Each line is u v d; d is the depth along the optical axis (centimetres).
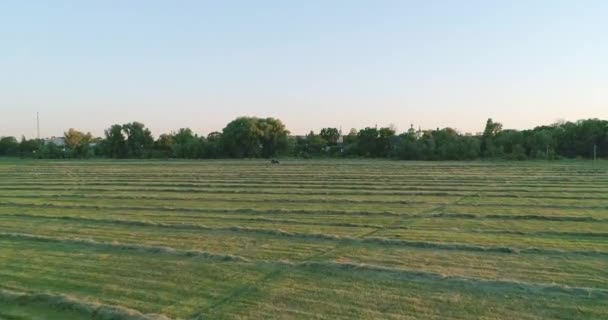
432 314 1009
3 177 4934
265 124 10700
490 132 9906
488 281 1211
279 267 1367
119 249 1617
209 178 4750
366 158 9956
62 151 10650
